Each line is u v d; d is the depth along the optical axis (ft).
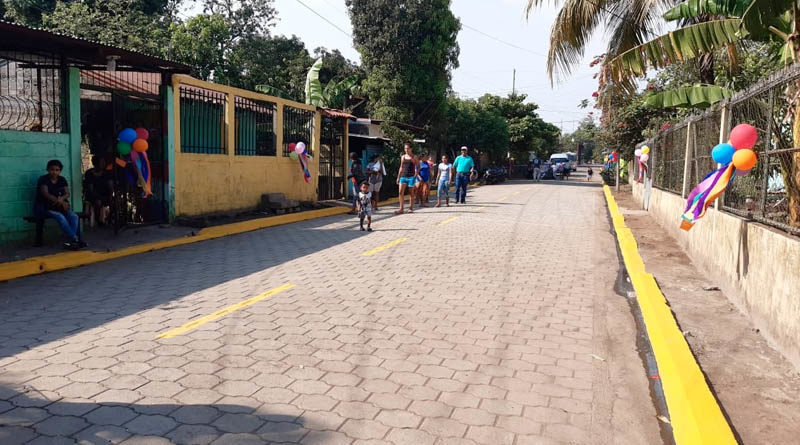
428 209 58.18
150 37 78.59
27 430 11.25
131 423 11.64
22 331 17.51
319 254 31.63
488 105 159.02
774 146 19.30
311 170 58.03
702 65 43.60
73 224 30.01
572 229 43.47
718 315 19.58
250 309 20.10
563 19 35.58
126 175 35.24
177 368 14.58
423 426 11.83
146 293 22.49
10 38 26.40
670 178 41.24
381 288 23.50
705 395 12.60
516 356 16.02
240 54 93.20
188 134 42.34
